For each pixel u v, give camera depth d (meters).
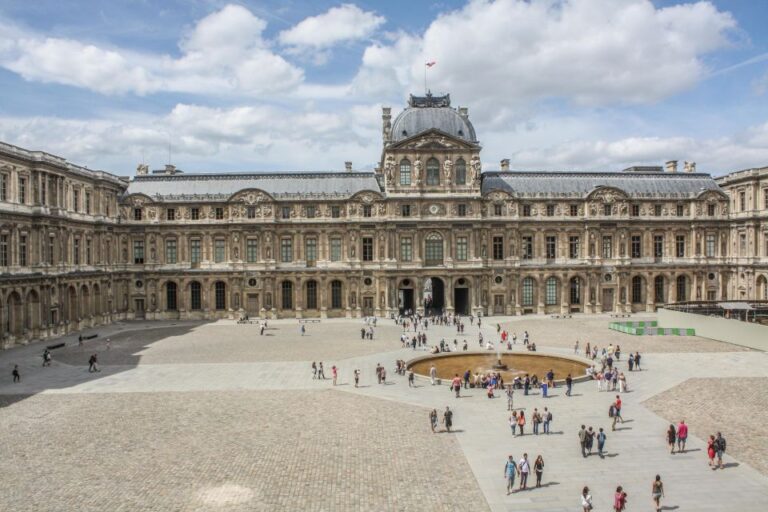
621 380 55.31
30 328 84.31
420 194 111.56
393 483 35.09
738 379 59.53
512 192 113.31
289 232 112.50
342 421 46.88
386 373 63.44
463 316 112.12
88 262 101.94
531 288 115.31
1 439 42.75
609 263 115.25
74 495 33.41
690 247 117.56
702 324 85.56
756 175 109.88
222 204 112.12
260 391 56.16
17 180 81.62
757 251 110.88
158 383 59.31
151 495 33.44
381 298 111.88
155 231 111.88
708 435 43.22
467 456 39.38
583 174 120.00
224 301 112.88
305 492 33.84
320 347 79.31
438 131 110.94
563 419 47.12
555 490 34.03
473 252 112.06
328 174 117.38
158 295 111.81
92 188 103.31
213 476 36.16
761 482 35.03
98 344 82.88
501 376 60.94
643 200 116.50
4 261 78.94
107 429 45.00
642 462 38.19
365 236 112.44
